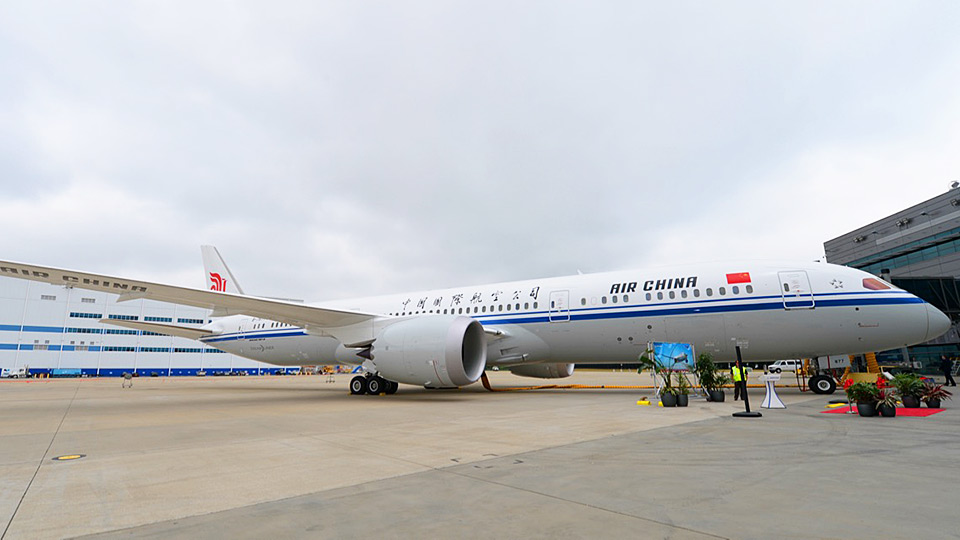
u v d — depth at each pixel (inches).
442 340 517.3
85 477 178.5
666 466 182.4
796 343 496.4
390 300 743.7
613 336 564.1
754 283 508.1
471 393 661.9
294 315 582.6
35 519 129.2
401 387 791.7
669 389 431.8
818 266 503.2
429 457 206.8
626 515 124.0
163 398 627.2
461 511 129.6
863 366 749.3
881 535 107.6
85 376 2527.1
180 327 815.1
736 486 152.0
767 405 394.3
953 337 953.5
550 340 598.5
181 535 114.6
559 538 107.7
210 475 178.7
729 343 516.7
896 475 164.9
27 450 237.0
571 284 605.0
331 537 110.9
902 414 337.1
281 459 207.2
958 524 114.9
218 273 865.5
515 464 189.3
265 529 117.8
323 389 876.6
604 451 214.4
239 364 2992.1
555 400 519.8
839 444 225.6
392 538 109.3
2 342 2340.1
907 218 1125.7
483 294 662.5
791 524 115.6
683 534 109.2
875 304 466.6
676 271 553.3
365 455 213.5
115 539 112.7
